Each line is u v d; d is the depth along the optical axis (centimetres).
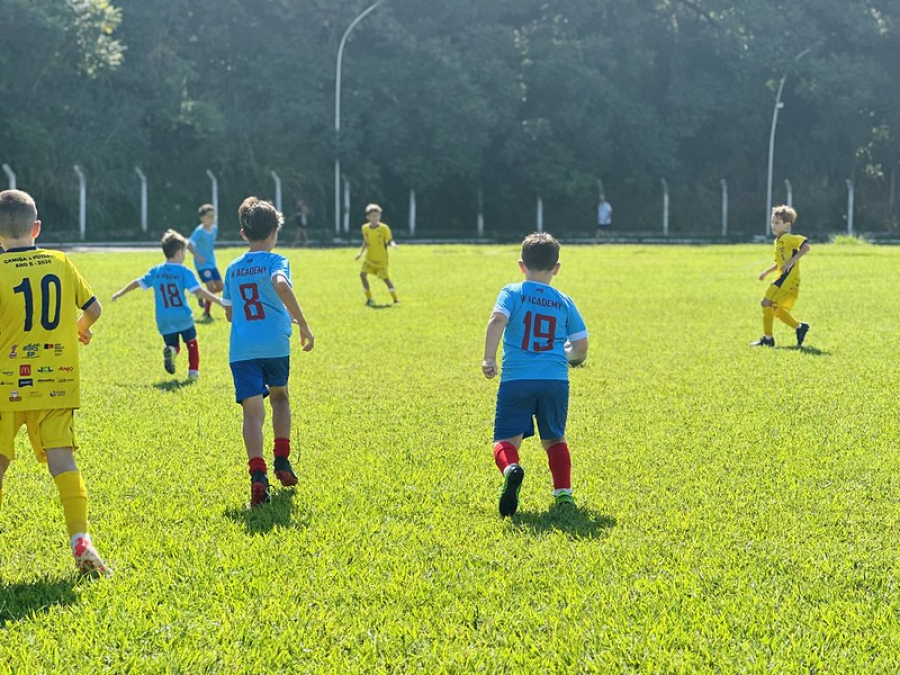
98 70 5031
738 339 1389
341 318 1645
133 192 5241
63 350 531
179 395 1002
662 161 6169
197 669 414
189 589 495
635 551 546
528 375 632
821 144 6631
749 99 6281
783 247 1312
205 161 5566
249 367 663
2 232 536
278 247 4547
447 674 412
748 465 723
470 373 1123
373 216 1858
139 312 1739
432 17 5919
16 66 4838
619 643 434
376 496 652
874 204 6675
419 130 5712
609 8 6231
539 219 5966
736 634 445
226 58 5784
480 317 1661
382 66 5672
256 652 429
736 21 6191
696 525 590
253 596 488
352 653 430
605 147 6009
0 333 526
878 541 563
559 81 5872
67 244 4525
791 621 456
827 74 6028
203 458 748
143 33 5412
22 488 669
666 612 465
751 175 6712
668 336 1419
